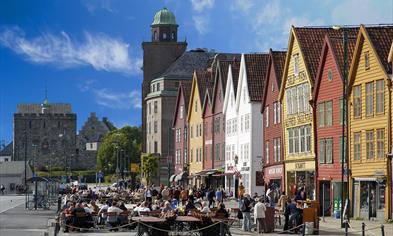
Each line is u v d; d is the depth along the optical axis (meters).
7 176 165.38
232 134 90.62
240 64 88.81
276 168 73.88
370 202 54.62
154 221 37.97
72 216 44.50
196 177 103.06
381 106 53.53
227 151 92.94
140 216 42.62
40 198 77.06
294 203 43.06
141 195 76.50
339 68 59.25
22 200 102.81
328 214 61.59
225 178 93.44
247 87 84.00
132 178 148.38
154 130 141.88
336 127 59.81
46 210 71.88
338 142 59.44
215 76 99.25
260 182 78.81
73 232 43.88
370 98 54.84
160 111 139.50
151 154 136.75
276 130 74.50
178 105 120.88
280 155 73.12
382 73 53.00
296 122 67.88
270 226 43.28
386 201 52.34
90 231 44.44
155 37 156.38
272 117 76.19
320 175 62.50
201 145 106.00
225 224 39.12
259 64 85.75
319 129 62.84
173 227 39.22
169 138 132.50
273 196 59.41
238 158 87.88
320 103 62.66
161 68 149.12
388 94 52.47
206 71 110.50
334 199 59.62
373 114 54.31
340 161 59.00
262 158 79.81
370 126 54.66
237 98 87.94
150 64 149.50
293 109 68.88
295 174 68.31
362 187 55.81
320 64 62.22
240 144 87.00
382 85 53.31
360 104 56.09
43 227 48.62
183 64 141.50
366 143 55.16
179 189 79.31
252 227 46.16
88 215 44.75
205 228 38.09
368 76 55.03
